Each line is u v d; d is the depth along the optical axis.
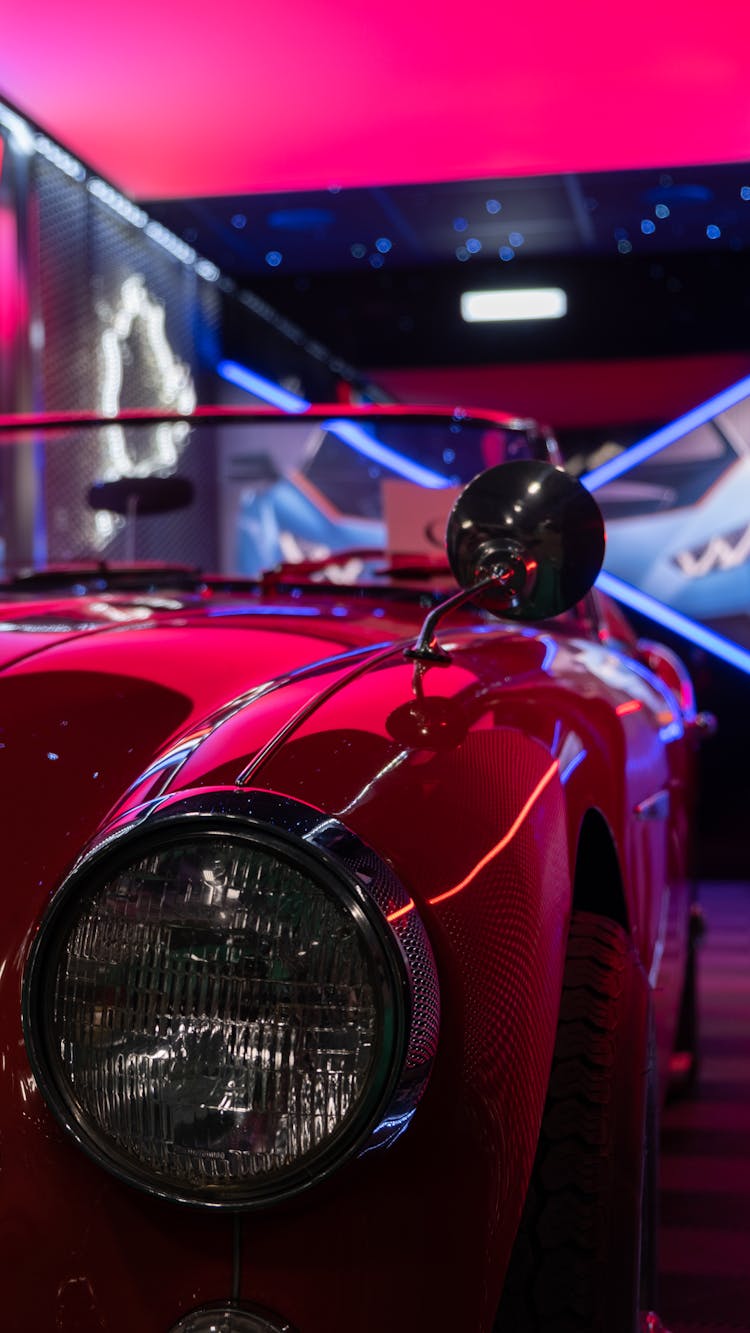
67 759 1.01
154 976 0.82
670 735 2.14
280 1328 0.81
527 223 7.67
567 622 2.00
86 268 6.05
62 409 5.69
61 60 4.71
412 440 2.06
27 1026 0.83
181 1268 0.83
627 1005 1.23
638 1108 1.14
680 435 8.49
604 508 8.62
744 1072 3.10
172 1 4.13
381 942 0.80
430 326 8.90
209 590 1.88
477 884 0.92
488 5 4.18
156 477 2.18
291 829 0.82
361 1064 0.80
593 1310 1.01
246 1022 0.81
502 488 1.27
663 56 4.71
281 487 2.11
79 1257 0.83
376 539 2.04
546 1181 1.06
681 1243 2.10
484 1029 0.88
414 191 6.77
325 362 8.98
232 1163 0.80
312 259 8.29
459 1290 0.85
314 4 4.28
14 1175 0.84
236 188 6.45
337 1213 0.83
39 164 5.58
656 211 7.39
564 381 8.98
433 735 1.03
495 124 5.54
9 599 1.77
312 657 1.23
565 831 1.11
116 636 1.26
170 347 6.96
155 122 5.36
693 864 2.89
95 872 0.84
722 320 8.72
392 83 5.01
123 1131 0.82
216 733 0.98
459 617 1.76
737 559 8.45
